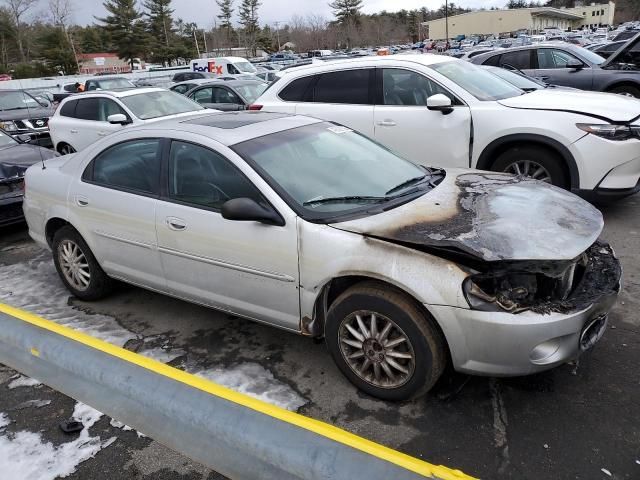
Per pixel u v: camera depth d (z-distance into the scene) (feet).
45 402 10.62
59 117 31.60
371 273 9.34
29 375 8.00
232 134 11.97
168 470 8.73
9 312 8.68
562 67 36.91
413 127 20.21
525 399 9.84
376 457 5.37
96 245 13.70
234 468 5.99
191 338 12.66
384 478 5.19
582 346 9.25
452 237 9.21
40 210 15.01
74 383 7.45
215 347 12.22
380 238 9.52
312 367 11.24
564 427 9.11
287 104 22.76
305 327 10.62
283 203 10.41
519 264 8.87
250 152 11.35
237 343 12.34
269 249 10.46
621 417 9.26
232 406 6.24
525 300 8.95
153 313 13.99
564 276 9.32
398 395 9.73
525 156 18.67
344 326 10.03
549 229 9.54
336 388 10.49
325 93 22.11
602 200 17.92
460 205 10.64
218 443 6.15
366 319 9.84
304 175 11.25
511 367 8.88
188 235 11.59
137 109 28.96
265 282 10.74
